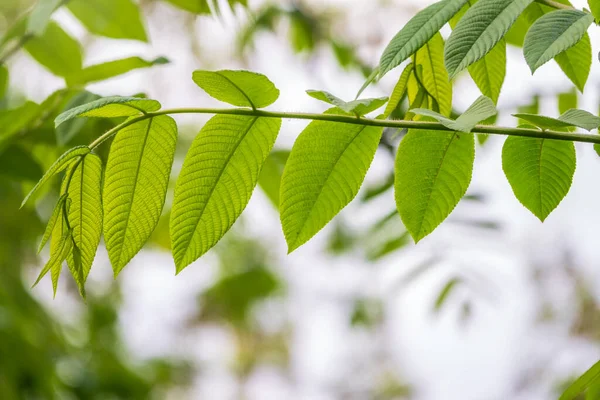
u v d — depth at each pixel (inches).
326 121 46.4
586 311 138.9
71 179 45.9
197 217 46.6
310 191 46.9
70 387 121.7
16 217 102.8
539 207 47.6
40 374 105.0
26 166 59.7
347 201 47.1
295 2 94.9
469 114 44.6
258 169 46.7
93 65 58.1
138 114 45.9
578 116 44.8
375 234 71.5
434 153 47.1
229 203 46.7
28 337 106.4
